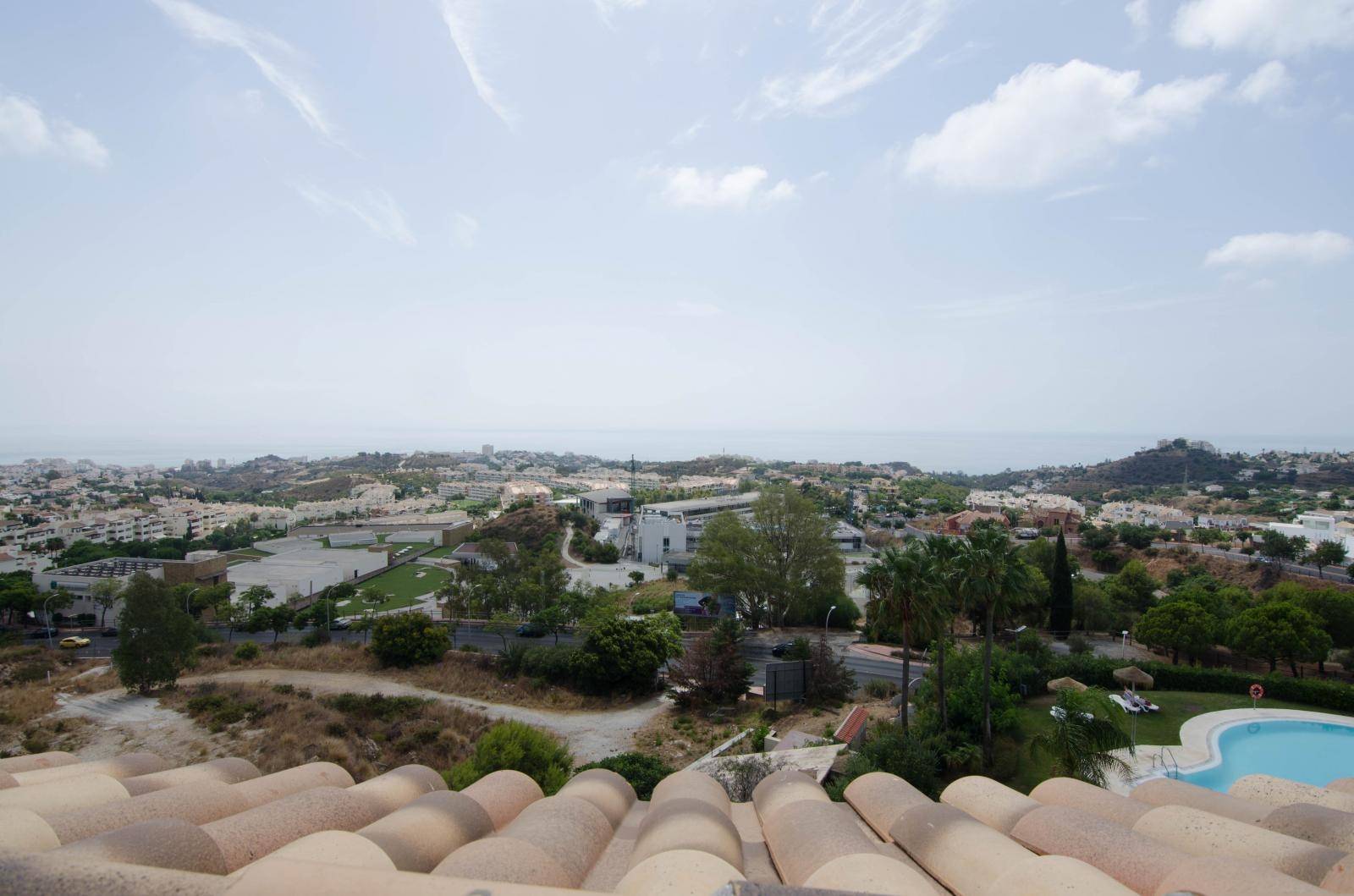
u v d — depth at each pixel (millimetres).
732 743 32656
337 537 138625
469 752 33062
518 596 67375
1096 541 108188
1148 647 51250
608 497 165250
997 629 57656
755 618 62969
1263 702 35531
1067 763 23203
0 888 2307
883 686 41531
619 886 3283
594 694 43219
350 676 46344
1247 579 88312
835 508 173000
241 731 35500
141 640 41281
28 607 68938
